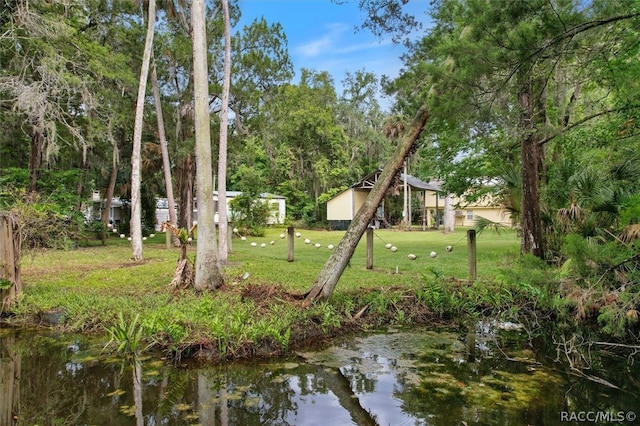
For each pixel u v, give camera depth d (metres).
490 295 6.58
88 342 4.77
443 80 4.05
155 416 3.11
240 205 23.02
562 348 4.87
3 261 5.64
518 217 9.72
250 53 15.36
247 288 6.40
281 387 3.68
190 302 5.78
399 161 5.77
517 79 4.25
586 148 9.35
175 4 13.35
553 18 3.53
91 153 16.11
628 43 4.60
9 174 13.00
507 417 3.12
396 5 6.50
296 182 35.12
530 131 5.26
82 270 9.12
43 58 11.16
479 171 11.84
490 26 3.62
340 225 31.22
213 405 3.30
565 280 5.79
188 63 15.34
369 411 3.21
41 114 10.72
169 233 14.59
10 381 3.71
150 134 18.34
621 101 6.75
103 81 13.65
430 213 32.72
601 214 6.82
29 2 11.10
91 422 3.01
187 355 4.30
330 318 5.38
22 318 5.54
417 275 8.30
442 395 3.52
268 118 16.98
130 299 5.99
